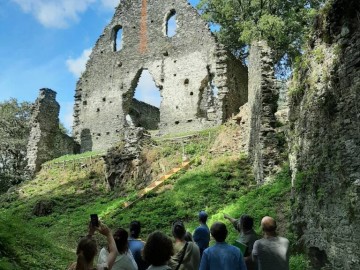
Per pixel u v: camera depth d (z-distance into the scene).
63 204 25.98
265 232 6.46
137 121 45.47
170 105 37.31
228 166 21.62
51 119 38.78
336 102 9.52
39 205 25.08
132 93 40.41
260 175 18.06
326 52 10.27
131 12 41.44
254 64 21.17
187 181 21.59
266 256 6.23
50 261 10.44
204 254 6.02
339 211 9.02
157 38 39.41
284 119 18.70
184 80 37.06
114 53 41.34
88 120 41.22
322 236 9.73
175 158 26.11
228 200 18.47
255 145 19.67
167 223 17.84
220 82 33.69
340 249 8.88
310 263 10.16
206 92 39.34
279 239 6.38
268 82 18.88
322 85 10.27
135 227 7.32
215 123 33.72
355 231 8.32
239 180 20.11
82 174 31.17
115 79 40.69
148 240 4.84
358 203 8.27
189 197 19.61
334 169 9.30
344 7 9.38
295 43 33.12
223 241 6.14
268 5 33.88
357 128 8.66
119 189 26.30
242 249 7.05
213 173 21.38
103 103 40.84
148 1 40.75
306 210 10.73
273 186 15.89
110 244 5.36
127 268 5.72
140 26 40.62
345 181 8.82
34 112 38.22
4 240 9.97
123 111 39.69
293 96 12.52
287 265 6.20
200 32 37.06
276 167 17.39
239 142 23.77
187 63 37.22
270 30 30.59
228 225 14.37
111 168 27.61
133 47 40.47
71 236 19.20
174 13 39.84
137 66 39.81
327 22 10.09
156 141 28.88
